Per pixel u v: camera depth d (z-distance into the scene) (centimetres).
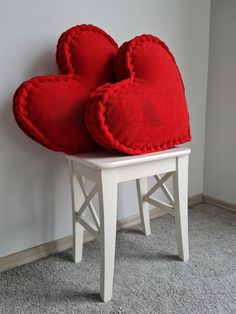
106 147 89
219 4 142
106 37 101
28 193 109
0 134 99
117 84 85
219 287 96
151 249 118
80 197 105
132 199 138
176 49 137
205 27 146
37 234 113
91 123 83
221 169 155
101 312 86
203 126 158
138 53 92
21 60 98
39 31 100
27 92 85
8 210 106
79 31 95
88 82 94
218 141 154
